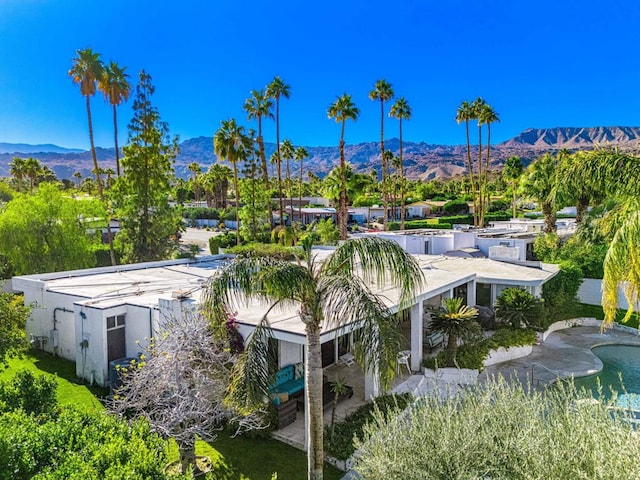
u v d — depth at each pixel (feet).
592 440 20.93
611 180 35.19
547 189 100.22
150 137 95.50
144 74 96.17
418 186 332.80
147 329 44.93
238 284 26.76
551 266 72.43
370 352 25.58
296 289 25.93
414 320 48.03
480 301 70.44
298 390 39.65
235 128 133.39
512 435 22.72
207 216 229.45
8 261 75.82
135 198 93.45
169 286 57.36
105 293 52.75
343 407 39.52
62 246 75.72
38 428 25.64
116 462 21.77
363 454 26.45
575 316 72.23
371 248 26.78
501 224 126.93
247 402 26.35
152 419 31.86
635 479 18.65
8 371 48.52
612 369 53.42
